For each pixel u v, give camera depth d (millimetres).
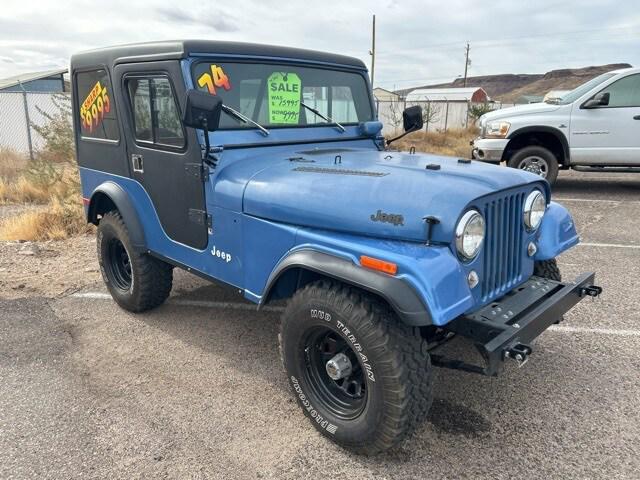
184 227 3551
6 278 5316
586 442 2732
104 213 4660
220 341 3916
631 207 7949
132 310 4371
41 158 10930
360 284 2346
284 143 3561
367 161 3158
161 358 3672
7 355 3725
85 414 3029
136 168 3865
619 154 8461
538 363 3494
